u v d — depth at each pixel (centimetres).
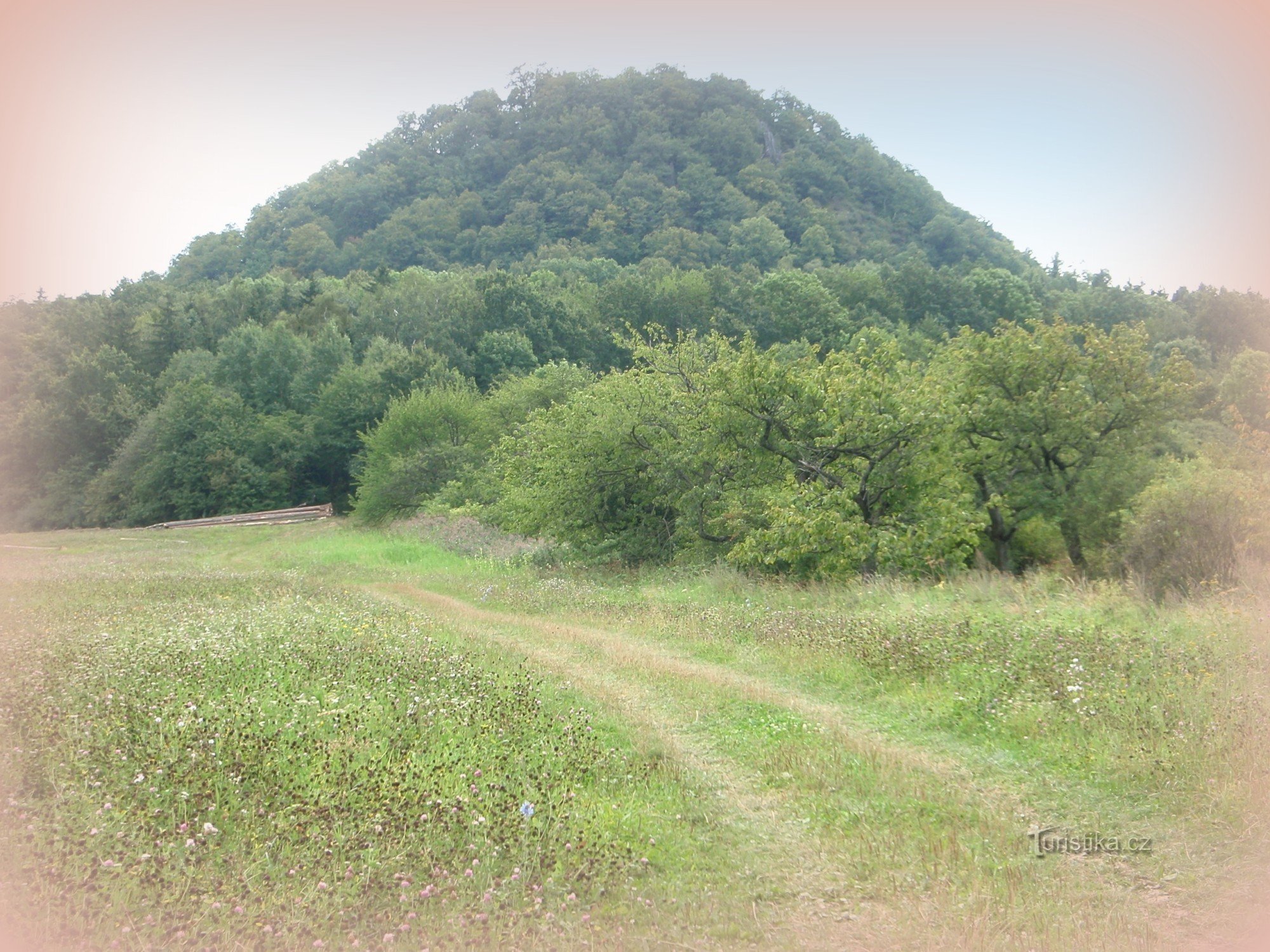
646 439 2473
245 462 6081
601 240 15362
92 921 500
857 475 2016
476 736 819
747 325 8094
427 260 15288
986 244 16250
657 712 947
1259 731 735
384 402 6281
